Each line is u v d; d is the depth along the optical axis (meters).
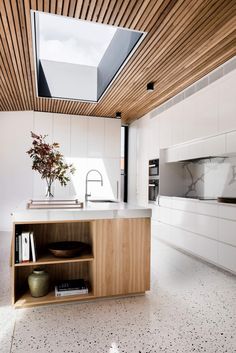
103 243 2.47
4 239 5.00
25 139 6.09
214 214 3.63
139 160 6.61
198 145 4.38
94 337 1.93
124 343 1.87
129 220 2.54
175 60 3.50
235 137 3.49
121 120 7.09
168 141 5.11
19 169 6.04
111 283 2.49
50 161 2.94
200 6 2.40
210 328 2.08
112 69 4.09
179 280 3.11
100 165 6.62
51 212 2.31
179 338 1.94
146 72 3.87
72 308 2.37
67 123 6.39
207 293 2.74
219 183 4.37
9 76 4.07
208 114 3.91
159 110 5.54
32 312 2.29
